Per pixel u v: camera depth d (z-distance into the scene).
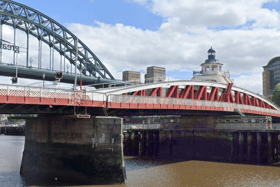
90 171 36.03
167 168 49.50
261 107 95.81
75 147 37.66
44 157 40.88
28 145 44.09
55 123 40.41
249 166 52.25
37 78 124.69
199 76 125.69
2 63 109.31
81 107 38.78
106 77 163.50
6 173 43.06
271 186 37.19
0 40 115.25
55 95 33.84
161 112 54.66
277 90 156.62
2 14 118.94
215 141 74.56
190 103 56.50
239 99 89.75
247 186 37.06
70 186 35.06
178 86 63.88
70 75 133.00
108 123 36.62
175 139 80.69
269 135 66.44
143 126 98.06
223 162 57.06
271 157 63.97
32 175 41.59
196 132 77.88
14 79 45.03
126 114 49.41
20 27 128.88
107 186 35.00
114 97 41.22
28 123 44.81
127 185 35.88
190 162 56.97
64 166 38.34
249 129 70.94
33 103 31.78
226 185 37.41
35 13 134.50
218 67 125.25
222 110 67.31
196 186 36.69
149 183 37.56
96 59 161.25
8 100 30.00
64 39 147.38
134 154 71.50
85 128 36.97
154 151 78.56
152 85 57.34
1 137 137.88
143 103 45.69
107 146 36.25
